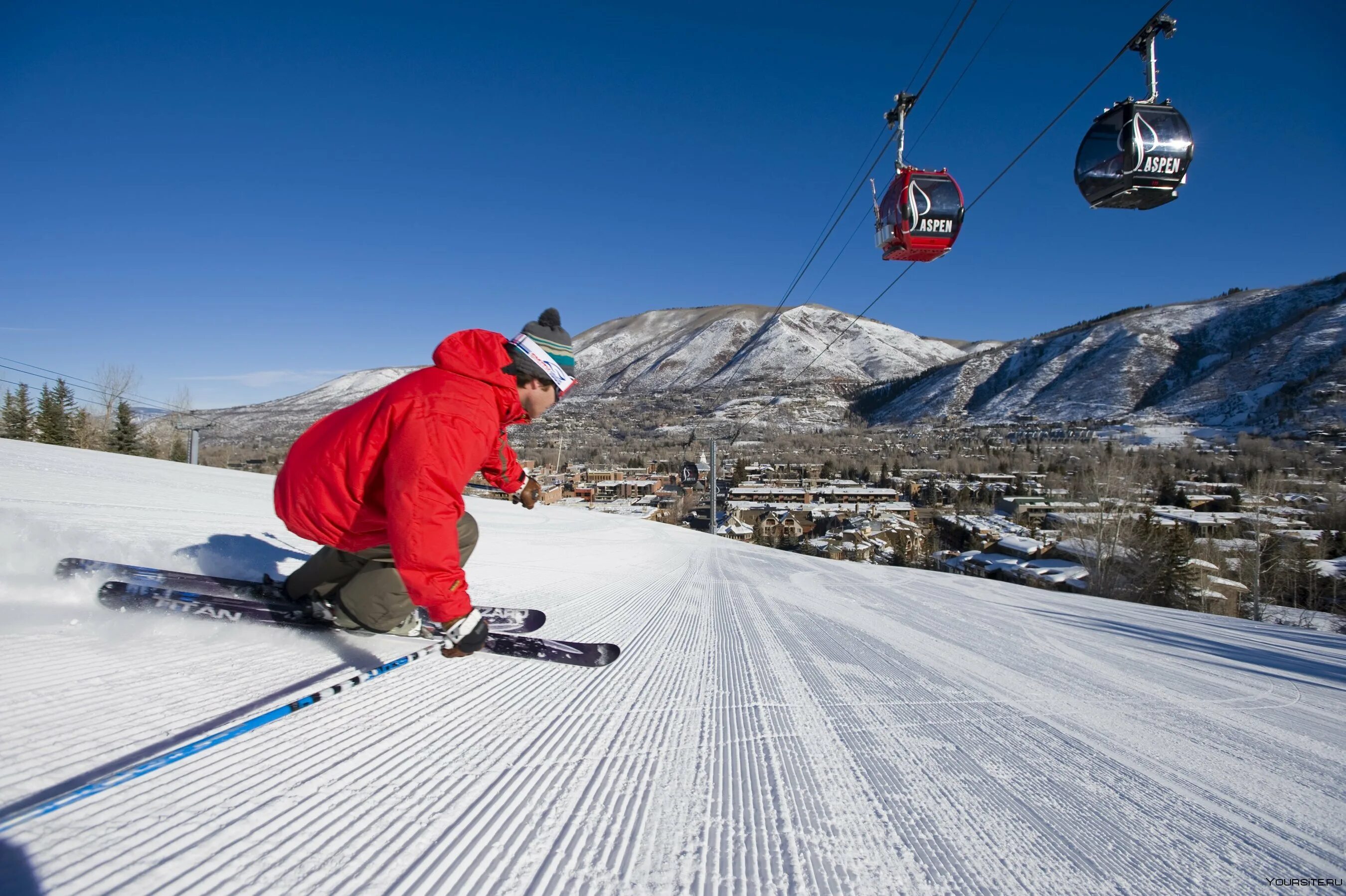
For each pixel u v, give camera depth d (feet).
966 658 13.42
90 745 4.56
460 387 6.55
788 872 4.46
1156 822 5.87
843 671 11.30
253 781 4.67
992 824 5.57
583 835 4.66
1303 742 8.82
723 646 12.71
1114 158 19.35
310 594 8.18
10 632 6.35
